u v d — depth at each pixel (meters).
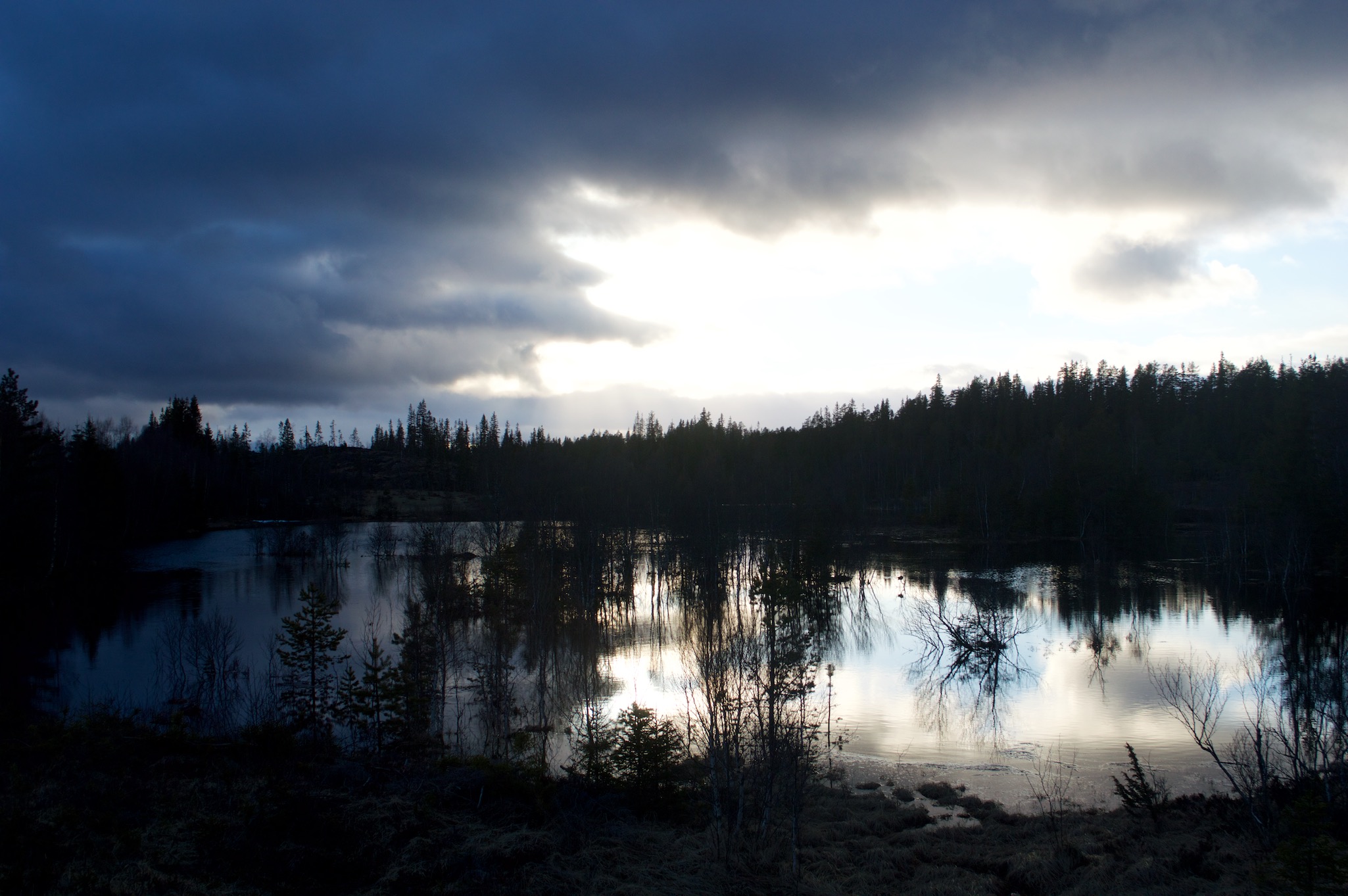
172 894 15.48
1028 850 21.23
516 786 22.03
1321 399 72.75
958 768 29.81
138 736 25.38
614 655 50.88
